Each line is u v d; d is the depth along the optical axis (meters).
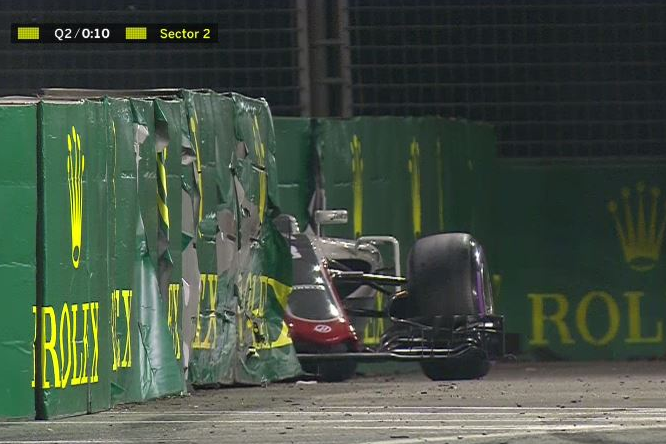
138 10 51.62
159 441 23.28
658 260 55.22
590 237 55.12
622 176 55.12
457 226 53.06
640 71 55.09
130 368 31.38
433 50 53.53
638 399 31.83
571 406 29.91
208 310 35.72
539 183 54.84
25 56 51.19
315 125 48.59
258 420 27.06
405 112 53.16
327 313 40.97
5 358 27.52
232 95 37.59
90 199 29.52
